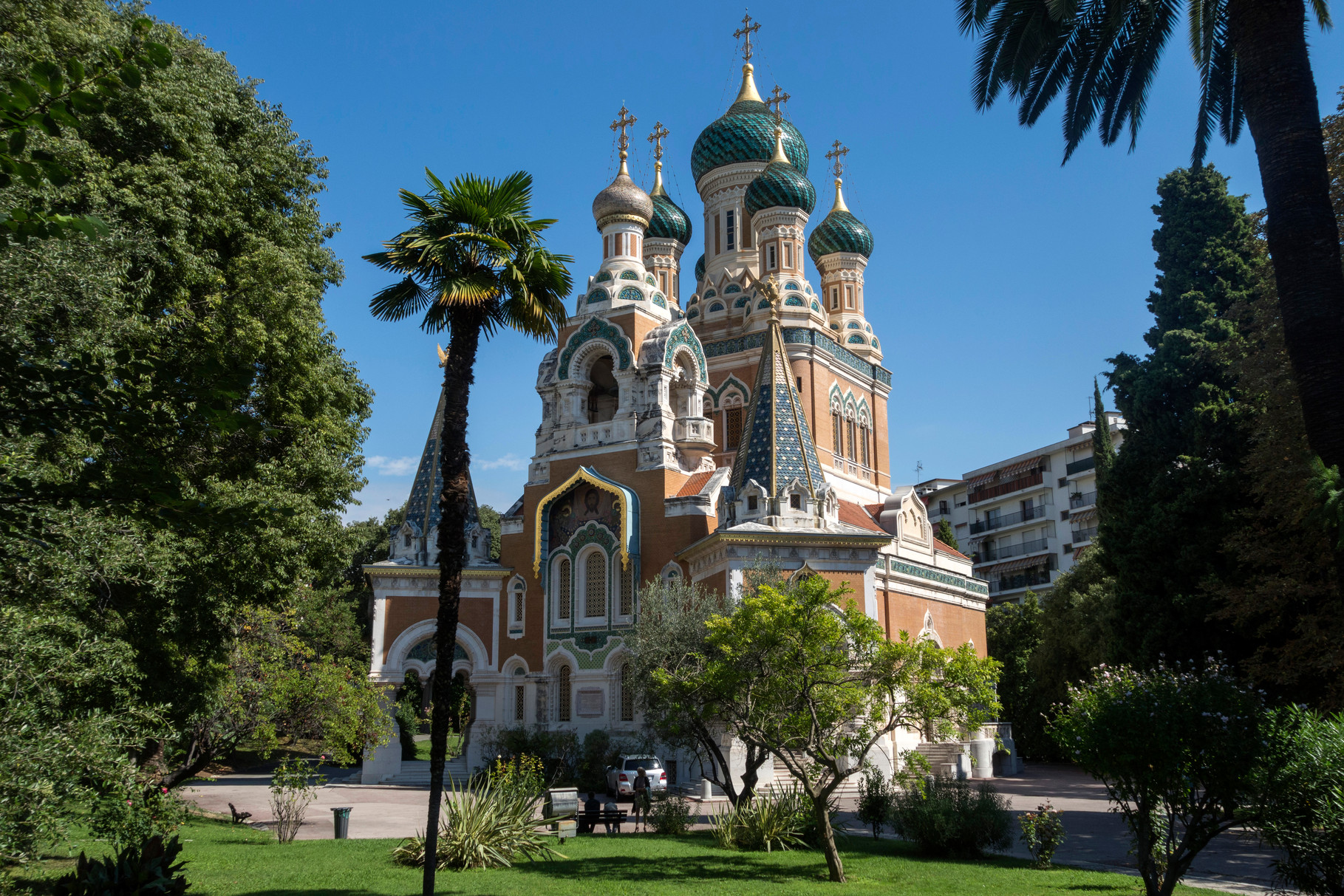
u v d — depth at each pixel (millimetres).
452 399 18562
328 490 27062
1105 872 20797
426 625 44781
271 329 24797
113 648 16172
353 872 19359
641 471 42969
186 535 21109
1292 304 16469
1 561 11461
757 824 23516
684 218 59688
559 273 20094
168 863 12766
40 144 17031
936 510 92938
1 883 13344
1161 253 42438
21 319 13094
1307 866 14828
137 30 9305
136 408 9578
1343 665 26438
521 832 21656
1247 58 17328
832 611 26281
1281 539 30172
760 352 50281
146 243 19203
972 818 22594
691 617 28281
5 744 11477
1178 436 37562
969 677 19812
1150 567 36062
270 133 27094
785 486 36875
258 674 26500
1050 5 18047
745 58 61438
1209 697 15336
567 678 43594
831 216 58906
